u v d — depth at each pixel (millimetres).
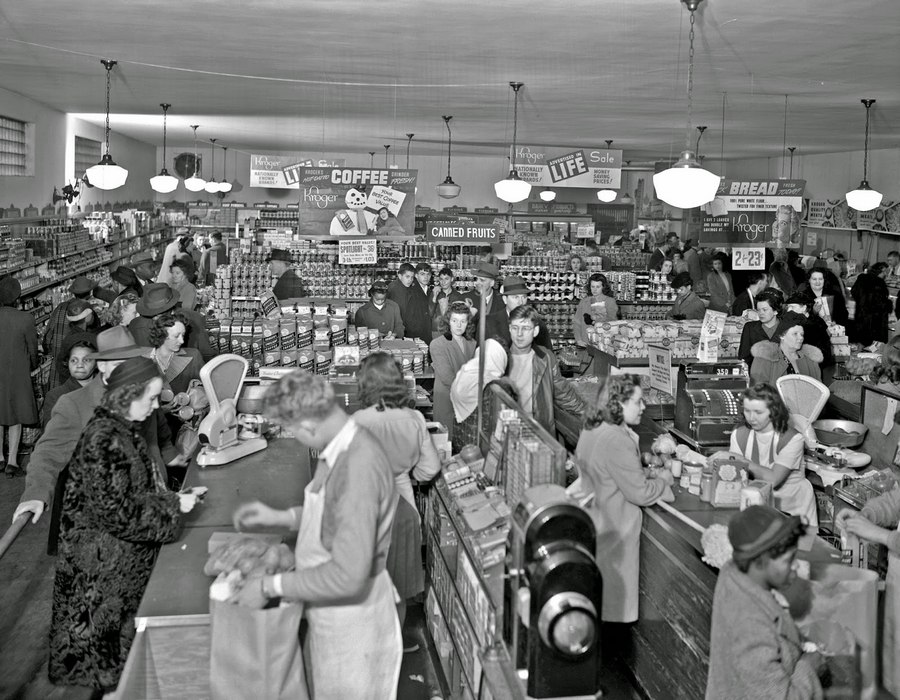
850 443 5828
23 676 4480
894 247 18578
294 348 7363
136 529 3660
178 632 3186
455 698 4059
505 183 10758
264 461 4945
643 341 7680
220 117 15516
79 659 3828
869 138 15812
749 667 2781
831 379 7348
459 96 10844
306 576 2969
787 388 5980
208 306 10742
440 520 4520
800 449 4855
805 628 3395
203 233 23266
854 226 19469
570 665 2834
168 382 5508
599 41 7074
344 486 2984
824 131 14664
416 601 5230
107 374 4512
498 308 9070
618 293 13359
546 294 13016
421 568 4426
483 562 3506
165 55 8422
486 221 21406
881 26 6371
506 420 4258
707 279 12969
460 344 6574
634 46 7262
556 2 5801
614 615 4262
